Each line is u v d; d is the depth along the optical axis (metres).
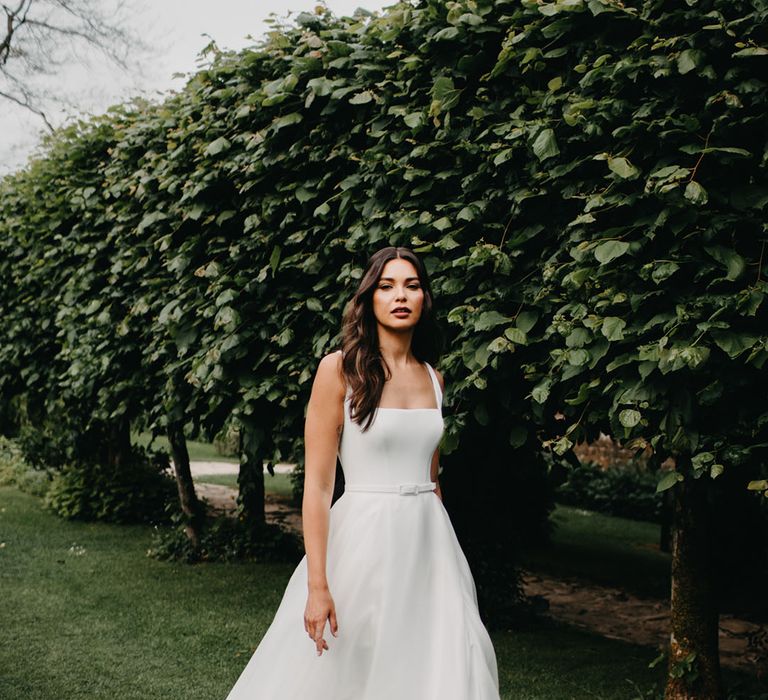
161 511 9.49
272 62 4.57
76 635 4.96
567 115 2.95
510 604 5.70
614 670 4.67
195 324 4.93
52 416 9.45
